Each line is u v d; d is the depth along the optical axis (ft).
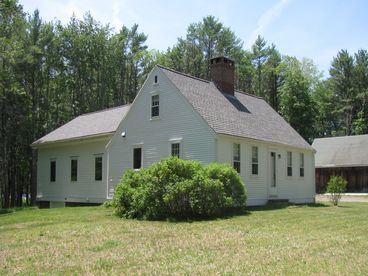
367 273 24.08
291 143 85.92
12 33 118.32
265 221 49.32
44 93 138.21
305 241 35.32
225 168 57.67
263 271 24.44
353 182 135.54
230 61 87.51
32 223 50.47
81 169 96.94
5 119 117.91
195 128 68.39
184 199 51.85
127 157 79.77
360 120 204.85
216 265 26.03
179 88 72.28
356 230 42.63
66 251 31.81
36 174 120.16
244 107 84.99
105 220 51.83
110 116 100.32
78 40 146.61
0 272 25.52
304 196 90.68
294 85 170.09
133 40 193.26
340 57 227.40
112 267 26.03
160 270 24.89
